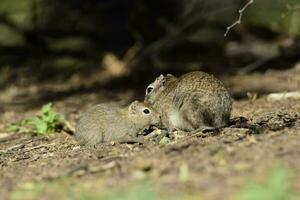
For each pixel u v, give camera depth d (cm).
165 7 2869
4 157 1163
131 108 1191
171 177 780
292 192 687
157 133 1161
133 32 2872
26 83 2616
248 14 2769
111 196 711
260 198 661
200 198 692
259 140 943
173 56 2788
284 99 1633
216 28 2867
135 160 889
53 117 1436
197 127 1132
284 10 2689
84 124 1204
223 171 783
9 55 2892
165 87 1205
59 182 825
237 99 1847
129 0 3117
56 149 1189
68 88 2466
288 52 2630
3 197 783
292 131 1003
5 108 2088
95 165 904
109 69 2722
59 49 2942
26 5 3088
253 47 2717
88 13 3147
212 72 2484
